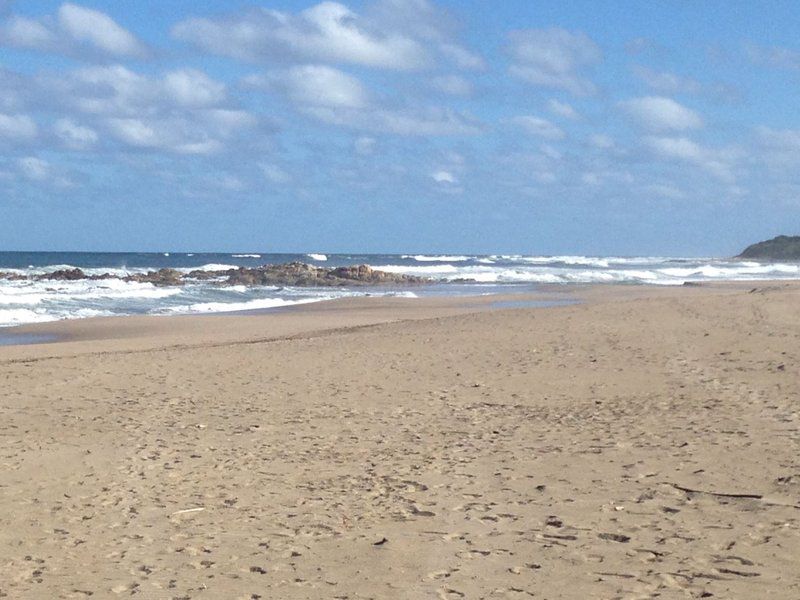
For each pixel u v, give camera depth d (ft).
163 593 18.13
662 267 337.31
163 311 118.62
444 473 28.17
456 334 70.44
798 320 72.74
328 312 114.62
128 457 31.45
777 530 20.97
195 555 20.66
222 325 94.48
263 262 381.19
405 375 50.96
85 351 69.26
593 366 51.90
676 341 61.16
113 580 19.01
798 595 16.80
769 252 541.75
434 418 38.27
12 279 188.85
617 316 80.84
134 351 68.18
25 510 24.84
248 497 25.96
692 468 27.53
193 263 363.76
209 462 30.55
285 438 34.58
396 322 89.20
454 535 21.58
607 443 31.86
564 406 40.34
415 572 18.97
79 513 24.48
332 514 23.91
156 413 40.50
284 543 21.44
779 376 44.78
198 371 53.72
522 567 19.02
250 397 44.68
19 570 19.79
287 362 56.85
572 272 257.14
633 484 25.89
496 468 28.60
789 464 27.53
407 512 23.82
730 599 16.66
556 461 29.30
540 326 74.64
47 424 38.01
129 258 429.38
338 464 29.96
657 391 42.96
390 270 269.03
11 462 30.81
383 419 38.27
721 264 392.27
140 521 23.62
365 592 17.83
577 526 21.91
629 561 19.12
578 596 17.13
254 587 18.35
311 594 17.83
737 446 30.32
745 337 61.26
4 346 73.20
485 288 184.24
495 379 48.67
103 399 44.50
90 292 148.15
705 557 19.19
